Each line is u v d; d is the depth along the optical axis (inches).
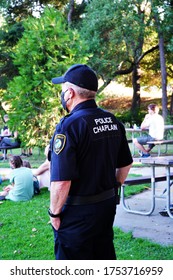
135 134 560.1
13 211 208.1
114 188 91.7
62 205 84.7
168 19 656.4
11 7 884.0
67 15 892.0
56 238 89.3
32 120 401.1
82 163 84.9
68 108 90.4
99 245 90.8
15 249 151.6
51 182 84.2
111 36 685.9
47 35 385.4
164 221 191.5
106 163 87.8
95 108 89.4
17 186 232.7
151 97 1154.0
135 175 310.3
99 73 709.9
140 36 708.0
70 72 88.9
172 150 507.8
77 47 395.9
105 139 87.6
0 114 625.3
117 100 1156.5
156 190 267.0
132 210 210.7
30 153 462.9
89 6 724.7
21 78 389.4
